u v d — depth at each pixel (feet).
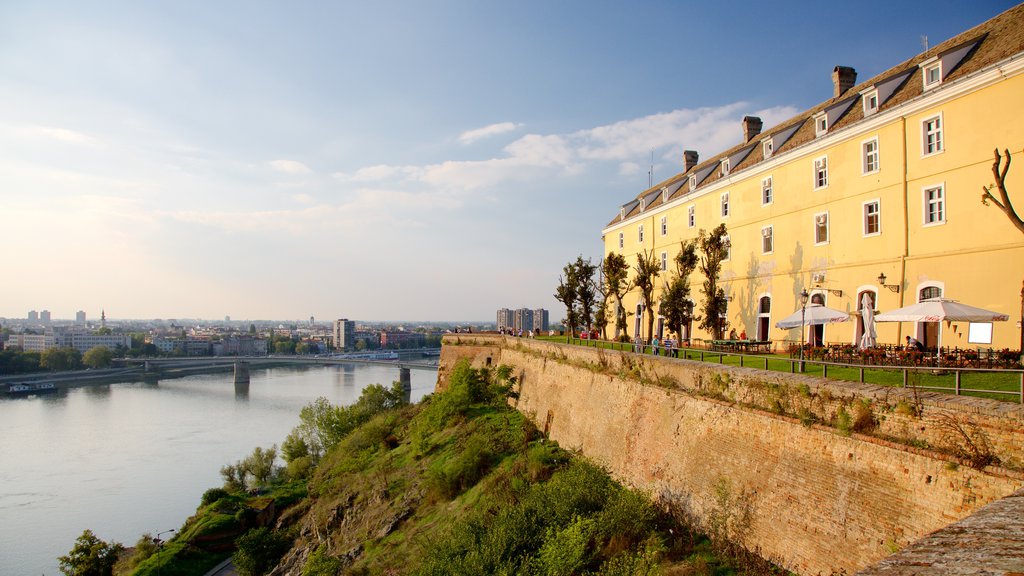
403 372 473.26
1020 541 13.19
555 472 92.68
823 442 49.11
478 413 151.64
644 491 74.33
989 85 71.87
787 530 51.01
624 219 182.70
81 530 179.01
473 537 79.15
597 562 62.13
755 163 117.19
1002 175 54.75
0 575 152.56
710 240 122.11
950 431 39.09
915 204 82.17
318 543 135.03
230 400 407.85
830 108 100.07
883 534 42.32
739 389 61.67
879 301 87.35
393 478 137.69
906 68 89.97
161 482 221.87
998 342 70.28
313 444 230.27
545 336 191.62
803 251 104.32
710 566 54.44
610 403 93.09
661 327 156.46
